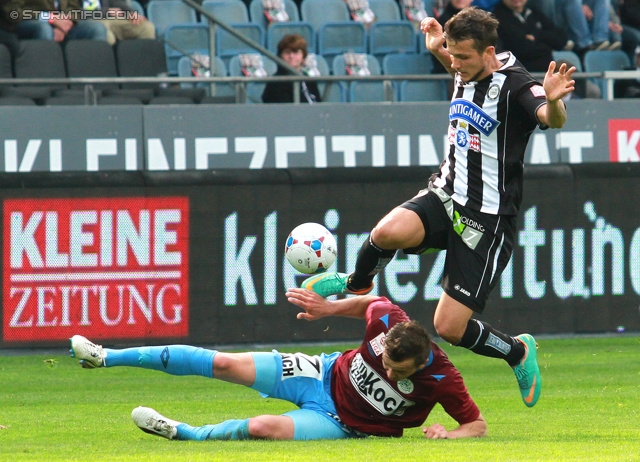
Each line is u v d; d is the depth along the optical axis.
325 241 23.47
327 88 45.16
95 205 38.97
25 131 40.31
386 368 19.84
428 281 40.97
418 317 40.91
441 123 42.78
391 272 40.75
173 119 41.22
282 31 51.38
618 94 46.25
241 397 30.27
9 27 46.06
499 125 22.05
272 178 40.25
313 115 42.00
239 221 40.03
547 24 48.28
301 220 40.47
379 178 40.91
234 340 40.00
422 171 41.25
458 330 22.44
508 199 22.45
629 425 24.14
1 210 38.34
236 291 40.00
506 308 41.38
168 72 48.25
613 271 42.16
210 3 52.06
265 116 41.75
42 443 21.47
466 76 22.12
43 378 34.09
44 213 38.66
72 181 38.81
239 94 43.16
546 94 20.17
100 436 22.70
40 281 38.62
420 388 20.45
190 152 41.34
